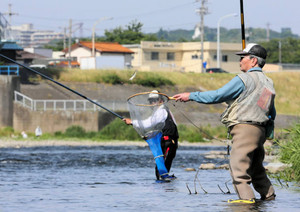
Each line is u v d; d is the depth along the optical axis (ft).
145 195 69.26
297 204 57.52
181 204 58.85
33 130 370.73
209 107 426.51
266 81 58.70
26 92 450.71
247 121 57.82
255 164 60.95
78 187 81.35
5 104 375.04
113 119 371.15
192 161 154.92
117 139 341.00
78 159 162.81
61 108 389.19
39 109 375.04
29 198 66.23
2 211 54.54
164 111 94.32
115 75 520.01
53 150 233.76
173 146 96.22
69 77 502.38
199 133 332.39
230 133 59.57
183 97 59.62
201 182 88.38
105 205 58.90
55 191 74.64
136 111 92.99
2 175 104.63
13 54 506.89
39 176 102.58
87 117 365.40
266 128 59.77
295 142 98.84
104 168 126.00
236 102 58.29
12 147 260.01
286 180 88.89
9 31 497.46
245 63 60.39
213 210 53.26
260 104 57.82
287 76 612.29
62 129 366.63
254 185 62.49
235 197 65.92
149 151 225.76
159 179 95.30
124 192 73.10
